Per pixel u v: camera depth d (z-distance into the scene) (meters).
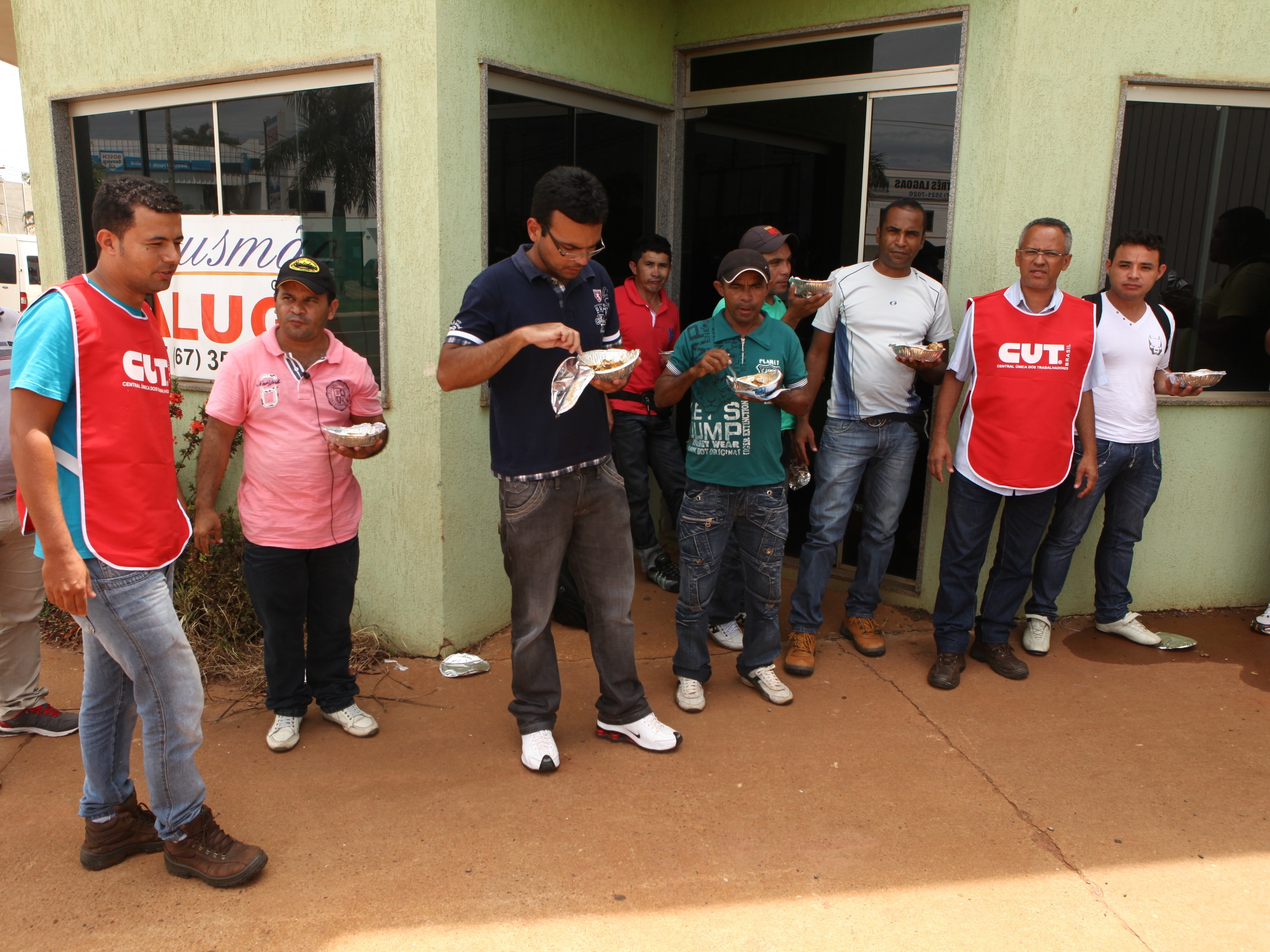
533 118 4.07
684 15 4.74
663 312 4.53
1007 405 3.55
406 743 3.24
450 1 3.50
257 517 2.99
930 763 3.12
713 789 2.95
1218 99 4.12
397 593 3.96
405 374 3.77
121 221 2.19
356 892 2.45
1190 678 3.82
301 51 3.81
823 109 4.45
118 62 4.34
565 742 3.25
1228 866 2.61
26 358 2.11
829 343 3.87
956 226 4.12
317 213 3.96
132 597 2.28
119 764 2.53
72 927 2.31
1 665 3.16
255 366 2.93
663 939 2.29
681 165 4.94
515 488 2.86
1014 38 3.82
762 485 3.36
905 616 4.43
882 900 2.44
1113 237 4.14
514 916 2.36
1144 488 3.97
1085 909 2.43
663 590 4.73
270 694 3.20
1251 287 4.34
